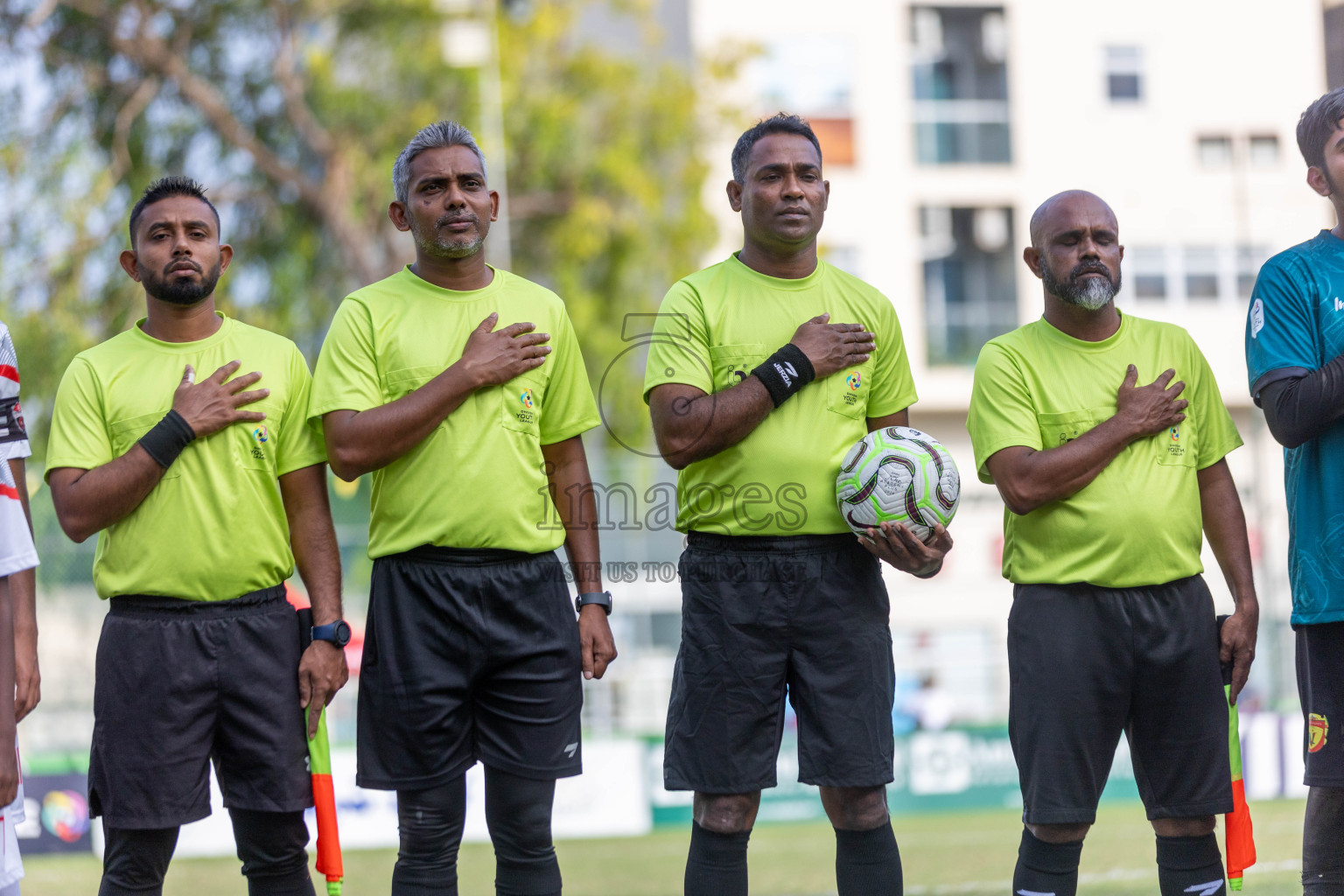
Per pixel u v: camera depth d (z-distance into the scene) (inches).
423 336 582.9
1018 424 600.1
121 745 565.6
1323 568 582.9
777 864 1203.2
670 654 1678.2
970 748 1667.1
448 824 577.0
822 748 583.8
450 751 575.2
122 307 2204.7
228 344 598.5
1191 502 596.7
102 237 2206.0
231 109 2359.7
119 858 569.6
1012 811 1627.7
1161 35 3282.5
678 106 2564.0
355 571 1569.9
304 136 2380.7
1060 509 589.6
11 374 502.0
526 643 576.1
